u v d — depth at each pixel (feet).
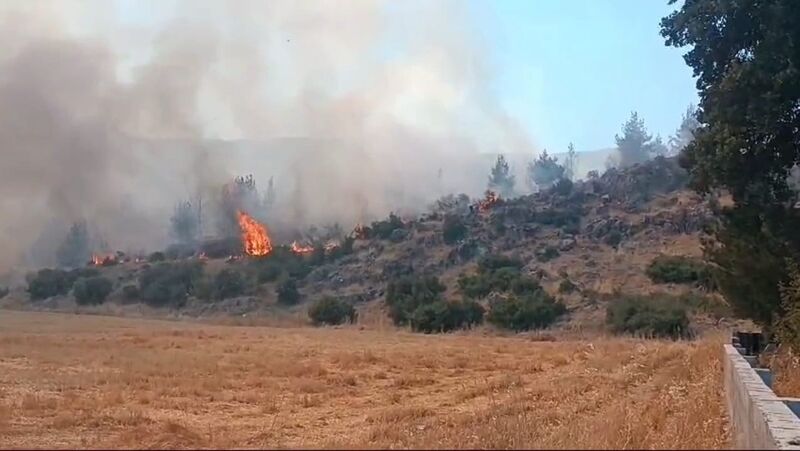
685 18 77.00
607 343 109.40
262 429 46.62
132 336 128.57
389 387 69.62
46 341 114.73
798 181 80.02
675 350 82.84
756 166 71.92
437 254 231.71
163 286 240.94
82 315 211.20
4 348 101.19
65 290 255.70
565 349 102.32
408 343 120.78
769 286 70.69
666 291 176.45
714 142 72.43
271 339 127.54
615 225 230.27
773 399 33.88
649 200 247.91
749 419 31.35
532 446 30.60
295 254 257.14
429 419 48.47
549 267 208.74
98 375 72.28
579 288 188.44
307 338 131.85
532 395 57.82
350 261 242.37
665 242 213.87
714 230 76.07
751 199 72.33
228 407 56.70
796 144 71.00
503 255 220.64
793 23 70.08
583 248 221.25
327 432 45.88
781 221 71.05
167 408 55.26
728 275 74.54
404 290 196.54
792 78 68.33
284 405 57.77
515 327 166.61
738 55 76.07
